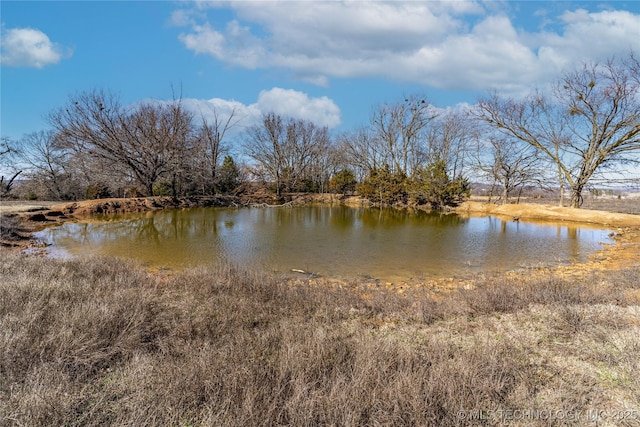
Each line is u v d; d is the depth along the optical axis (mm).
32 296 4812
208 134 31969
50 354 3320
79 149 24391
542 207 20438
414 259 9953
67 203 20000
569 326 4219
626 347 3555
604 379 3076
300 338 3859
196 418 2527
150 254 10273
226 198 30484
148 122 26312
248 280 6469
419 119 33094
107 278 6250
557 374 3188
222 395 2748
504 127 22328
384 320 4828
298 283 7309
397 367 3184
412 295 6219
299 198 35094
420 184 27516
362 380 2857
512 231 15305
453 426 2447
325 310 5051
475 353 3396
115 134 24453
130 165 25359
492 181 25422
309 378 2980
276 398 2648
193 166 27703
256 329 4375
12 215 15062
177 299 5508
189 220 18672
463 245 12023
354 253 10664
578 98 18375
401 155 34562
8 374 2961
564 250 11258
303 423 2406
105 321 3988
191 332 4141
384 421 2471
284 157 36812
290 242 12391
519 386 2939
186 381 2881
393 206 29297
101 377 3137
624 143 17531
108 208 20938
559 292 5570
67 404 2586
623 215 16938
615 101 17156
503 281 6910
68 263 7387
